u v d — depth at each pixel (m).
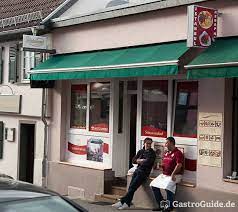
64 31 14.27
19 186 5.50
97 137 13.64
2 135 16.97
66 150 14.56
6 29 16.45
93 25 13.32
